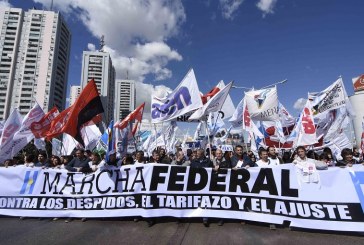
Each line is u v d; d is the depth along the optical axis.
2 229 5.99
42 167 7.35
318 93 10.97
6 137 9.20
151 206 6.48
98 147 14.12
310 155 8.27
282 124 14.18
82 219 6.64
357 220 5.49
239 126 13.25
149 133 19.34
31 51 95.12
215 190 6.39
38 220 6.72
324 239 5.16
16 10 95.62
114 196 6.77
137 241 5.13
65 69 105.25
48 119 10.08
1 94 90.69
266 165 6.34
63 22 103.44
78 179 7.06
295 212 5.80
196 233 5.54
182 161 8.17
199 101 8.81
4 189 7.15
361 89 55.56
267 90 10.21
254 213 6.04
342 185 5.77
